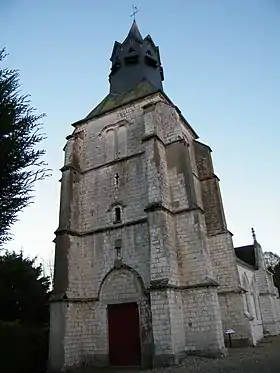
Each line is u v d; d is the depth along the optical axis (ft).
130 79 81.00
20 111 37.42
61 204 61.26
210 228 70.03
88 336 53.11
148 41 87.71
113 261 55.21
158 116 62.13
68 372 47.85
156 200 52.31
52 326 51.01
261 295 106.32
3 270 63.16
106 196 61.36
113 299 52.95
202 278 48.88
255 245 116.37
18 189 35.06
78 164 66.74
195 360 43.09
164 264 47.29
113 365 49.49
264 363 40.01
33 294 65.87
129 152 63.05
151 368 44.47
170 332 43.27
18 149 34.65
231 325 62.90
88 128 71.51
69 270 55.16
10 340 50.70
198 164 77.05
